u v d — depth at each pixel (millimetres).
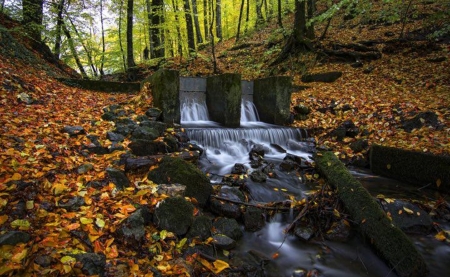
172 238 3418
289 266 3588
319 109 9898
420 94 9477
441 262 3736
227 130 7691
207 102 9609
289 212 4566
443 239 4098
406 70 11477
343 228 4203
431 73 10688
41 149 4500
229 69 16672
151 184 4285
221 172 6055
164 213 3578
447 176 5316
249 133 7910
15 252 2520
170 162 4660
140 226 3314
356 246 4016
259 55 17406
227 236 3836
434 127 7082
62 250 2688
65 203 3439
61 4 12359
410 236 4195
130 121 6578
